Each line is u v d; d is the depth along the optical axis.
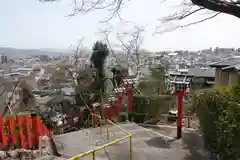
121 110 11.95
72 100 19.70
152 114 12.13
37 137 5.47
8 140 5.08
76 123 17.20
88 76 19.53
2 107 16.59
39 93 20.73
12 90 18.03
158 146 6.83
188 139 7.58
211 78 19.08
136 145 6.75
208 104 6.28
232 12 3.52
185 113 11.01
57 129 15.46
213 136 5.91
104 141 6.91
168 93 15.23
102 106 15.05
